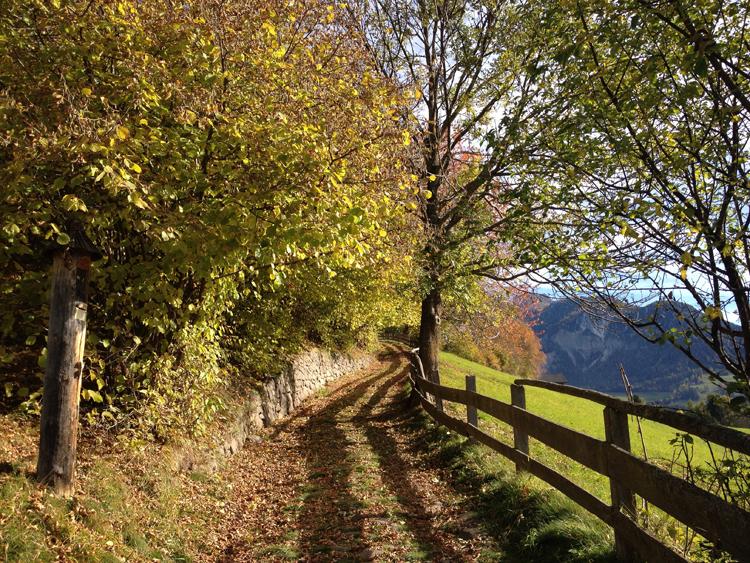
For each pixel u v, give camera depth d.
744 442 2.60
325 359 21.73
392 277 11.77
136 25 4.90
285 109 5.59
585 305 6.03
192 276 6.50
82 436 5.80
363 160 6.57
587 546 4.21
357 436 11.08
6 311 5.71
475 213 11.62
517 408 6.24
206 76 4.94
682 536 3.79
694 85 3.38
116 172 4.39
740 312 3.26
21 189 4.59
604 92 4.25
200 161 5.48
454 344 45.03
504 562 4.52
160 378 6.67
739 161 3.45
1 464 4.37
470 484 6.62
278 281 5.70
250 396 11.41
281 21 6.53
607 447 4.01
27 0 4.81
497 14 11.40
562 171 4.89
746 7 3.34
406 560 4.73
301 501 6.89
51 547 3.74
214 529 5.85
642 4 3.39
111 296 5.66
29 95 4.79
